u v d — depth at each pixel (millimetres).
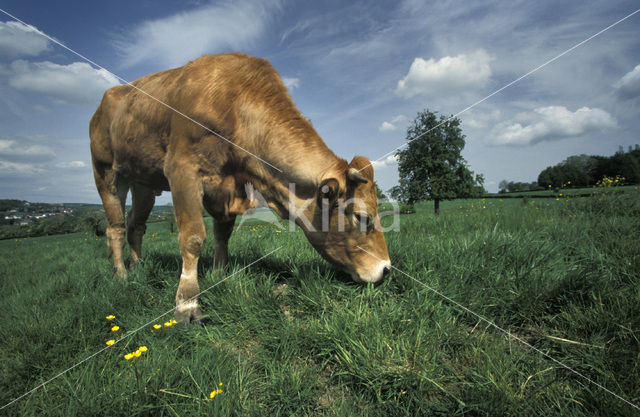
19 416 1701
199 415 1567
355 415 1643
